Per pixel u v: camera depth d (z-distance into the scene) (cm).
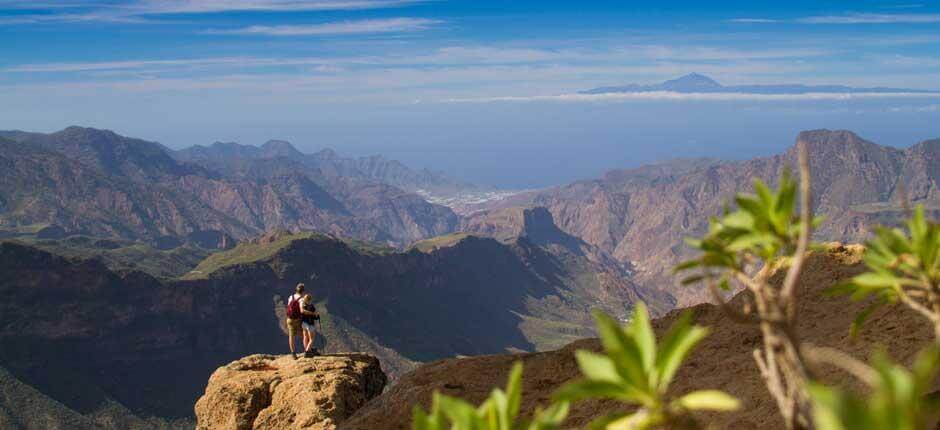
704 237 271
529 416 1047
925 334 791
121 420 18225
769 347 252
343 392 1709
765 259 269
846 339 918
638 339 226
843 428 158
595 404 971
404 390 1395
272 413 1727
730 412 734
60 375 18350
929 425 425
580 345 1384
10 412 16388
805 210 245
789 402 241
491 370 1401
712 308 1368
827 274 1293
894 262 308
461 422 239
